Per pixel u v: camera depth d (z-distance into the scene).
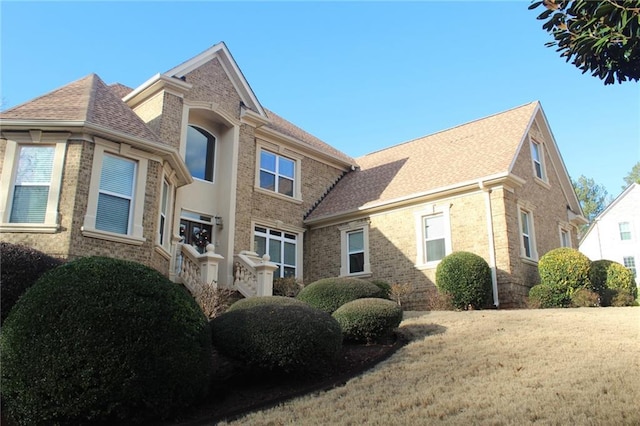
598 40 5.05
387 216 17.30
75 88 12.35
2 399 5.51
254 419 5.72
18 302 5.83
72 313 5.47
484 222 14.98
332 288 11.10
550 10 5.47
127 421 5.57
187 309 6.23
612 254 37.56
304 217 19.16
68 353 5.30
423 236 16.31
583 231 50.69
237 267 14.84
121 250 10.90
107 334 5.46
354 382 6.95
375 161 21.89
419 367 7.34
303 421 5.49
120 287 5.83
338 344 7.63
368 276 17.19
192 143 16.08
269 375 7.37
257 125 17.61
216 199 16.27
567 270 14.16
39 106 11.27
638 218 37.38
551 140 19.12
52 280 5.84
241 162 16.73
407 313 12.33
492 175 14.90
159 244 12.00
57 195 10.33
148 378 5.57
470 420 5.02
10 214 10.31
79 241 10.24
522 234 15.48
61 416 5.27
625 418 4.70
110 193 11.10
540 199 17.48
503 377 6.50
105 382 5.34
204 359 6.21
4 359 5.38
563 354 7.42
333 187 20.80
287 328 7.12
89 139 10.84
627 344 7.84
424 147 20.58
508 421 4.86
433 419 5.16
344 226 18.33
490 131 18.53
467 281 13.74
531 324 9.91
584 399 5.34
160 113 14.26
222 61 16.78
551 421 4.74
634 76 5.34
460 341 8.76
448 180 16.25
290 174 19.14
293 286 15.78
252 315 7.34
